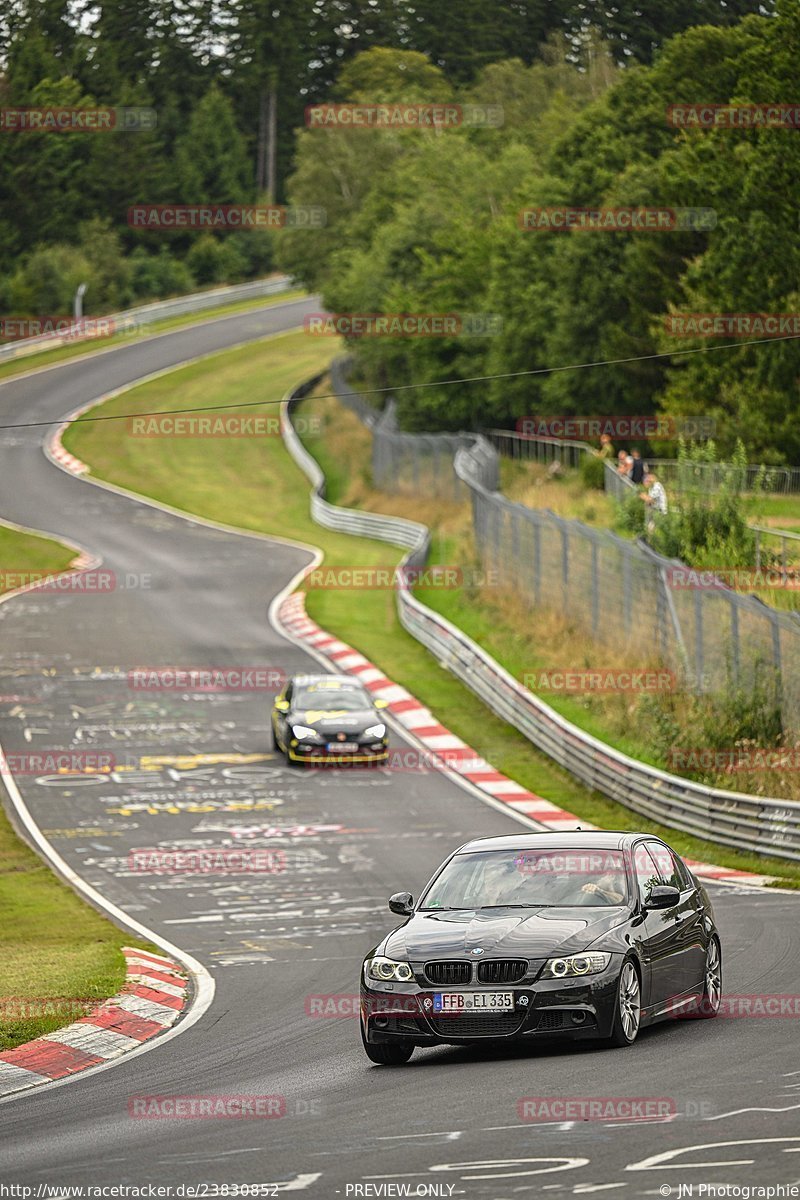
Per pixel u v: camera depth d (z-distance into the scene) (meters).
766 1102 34.50
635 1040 44.06
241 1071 44.03
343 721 115.94
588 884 45.94
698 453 136.25
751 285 177.12
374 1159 31.23
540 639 145.12
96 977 61.03
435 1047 46.78
